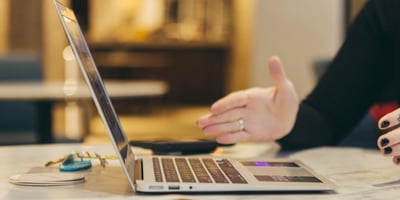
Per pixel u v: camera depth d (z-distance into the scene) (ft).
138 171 3.51
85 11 29.94
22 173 3.76
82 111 14.39
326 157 4.64
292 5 18.52
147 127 24.86
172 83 31.01
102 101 3.18
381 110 7.89
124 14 30.30
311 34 18.31
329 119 5.44
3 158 4.39
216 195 3.14
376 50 5.66
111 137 3.01
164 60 30.86
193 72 30.99
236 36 25.27
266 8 18.80
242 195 3.16
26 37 20.86
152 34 30.19
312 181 3.34
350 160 4.49
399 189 3.38
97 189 3.26
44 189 3.26
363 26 5.73
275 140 4.89
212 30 29.60
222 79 30.63
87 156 4.10
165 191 3.13
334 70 5.65
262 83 18.85
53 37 21.03
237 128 4.58
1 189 3.25
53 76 21.02
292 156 4.69
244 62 23.04
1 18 20.65
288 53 18.57
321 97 5.53
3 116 12.46
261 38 18.85
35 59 13.76
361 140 7.86
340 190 3.34
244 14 23.31
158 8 30.35
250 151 4.94
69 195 3.12
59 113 19.11
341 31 17.66
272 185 3.20
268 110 4.62
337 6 17.80
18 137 11.90
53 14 21.03
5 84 12.85
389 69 5.76
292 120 4.66
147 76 30.94
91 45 29.78
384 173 3.91
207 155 4.69
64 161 3.93
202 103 31.04
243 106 4.60
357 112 5.59
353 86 5.57
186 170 3.54
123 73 30.73
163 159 4.00
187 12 30.09
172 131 23.80
